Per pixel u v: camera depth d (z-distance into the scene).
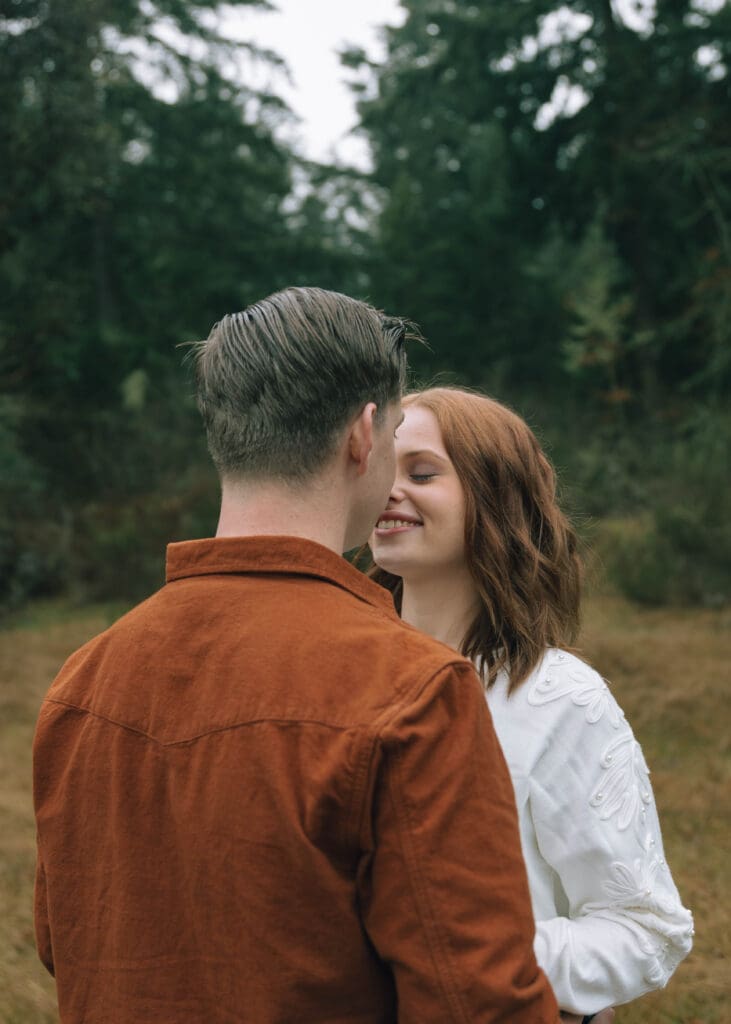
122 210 18.17
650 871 1.40
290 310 1.00
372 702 0.89
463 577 1.65
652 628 8.57
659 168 17.22
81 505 13.50
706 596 9.38
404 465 1.63
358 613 0.97
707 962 3.07
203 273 18.42
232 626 0.97
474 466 1.58
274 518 1.01
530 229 19.11
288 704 0.90
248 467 1.01
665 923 1.37
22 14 11.75
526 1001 0.84
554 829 1.38
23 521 12.44
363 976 0.90
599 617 8.88
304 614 0.96
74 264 17.83
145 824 0.96
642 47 16.91
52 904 1.03
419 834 0.85
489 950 0.83
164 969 0.93
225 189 19.11
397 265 19.98
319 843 0.87
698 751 5.35
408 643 0.93
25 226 13.45
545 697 1.42
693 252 17.64
